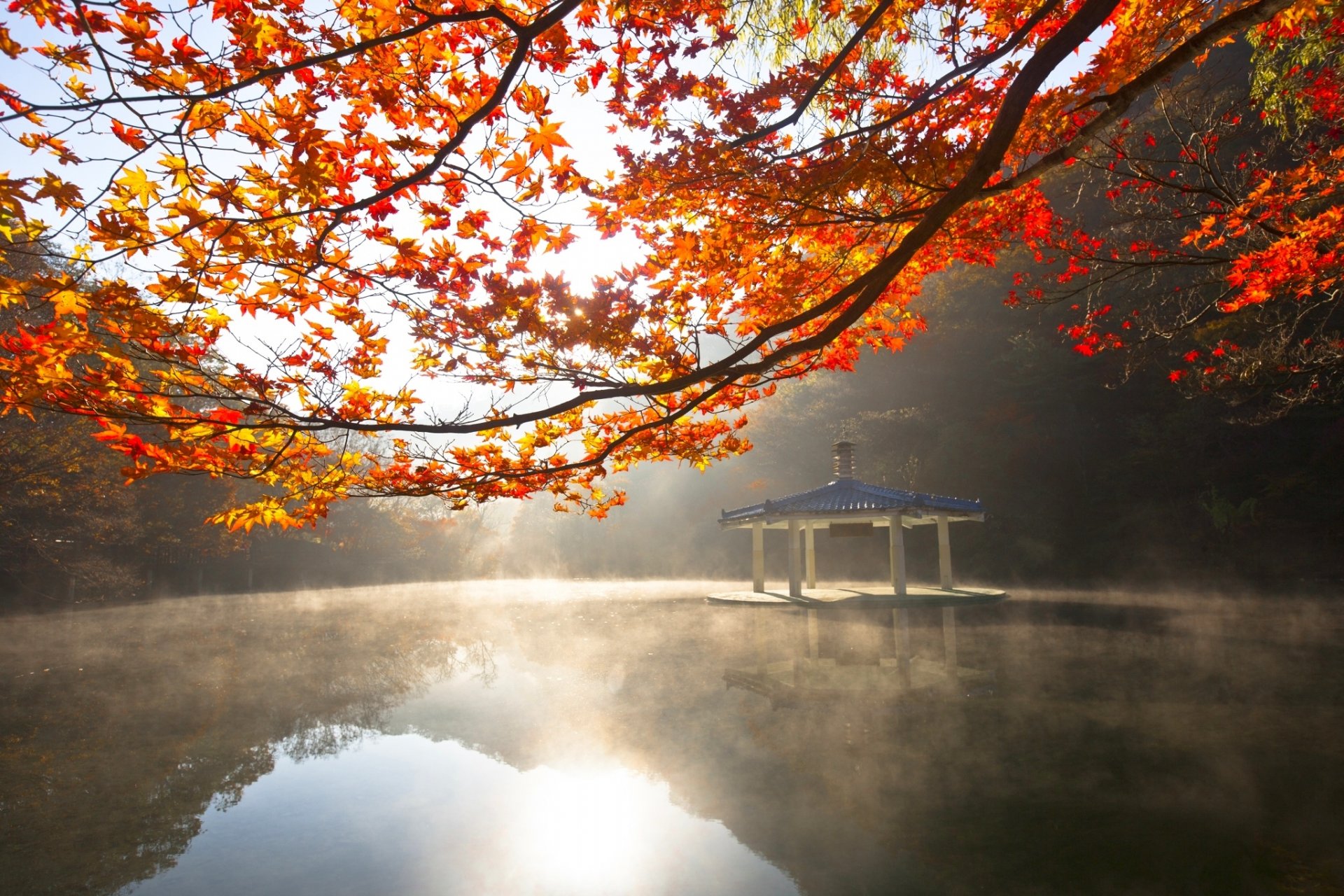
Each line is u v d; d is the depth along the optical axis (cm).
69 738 668
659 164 309
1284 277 454
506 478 343
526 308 287
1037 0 331
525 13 237
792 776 514
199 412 260
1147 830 399
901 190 357
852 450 1220
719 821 447
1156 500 2147
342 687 888
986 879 357
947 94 325
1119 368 2252
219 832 450
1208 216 484
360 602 2255
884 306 426
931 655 918
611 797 493
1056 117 357
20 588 2122
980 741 566
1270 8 246
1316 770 474
